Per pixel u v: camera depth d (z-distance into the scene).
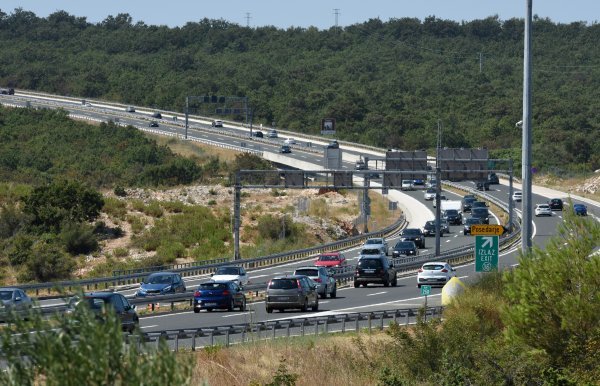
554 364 42.31
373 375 46.59
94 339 17.58
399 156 144.38
